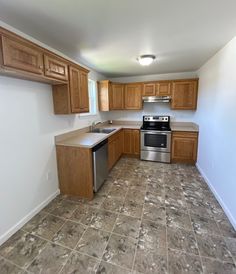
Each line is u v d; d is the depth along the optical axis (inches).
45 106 92.0
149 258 60.0
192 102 159.3
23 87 76.8
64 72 90.0
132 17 65.3
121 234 71.4
